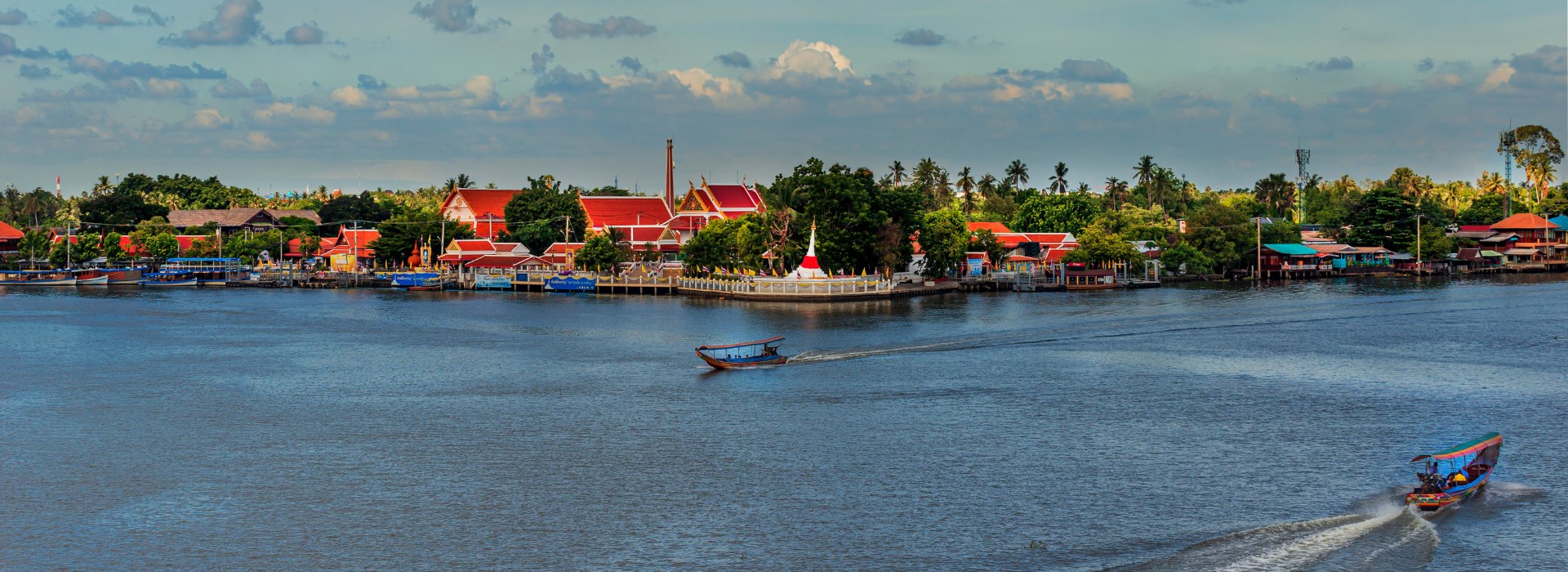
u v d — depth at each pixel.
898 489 56.22
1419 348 105.69
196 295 196.62
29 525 51.75
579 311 155.25
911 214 192.12
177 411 77.44
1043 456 62.38
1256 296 173.12
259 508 54.06
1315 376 88.81
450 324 136.00
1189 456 62.16
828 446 65.06
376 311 157.50
